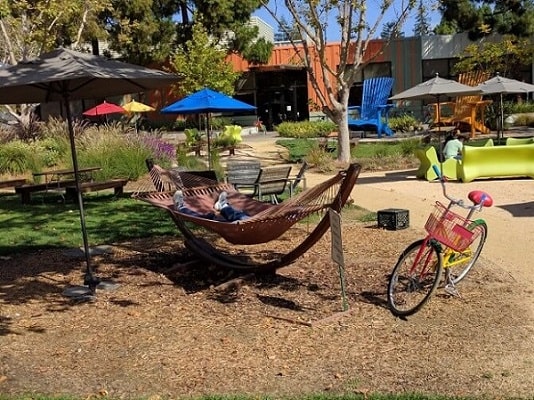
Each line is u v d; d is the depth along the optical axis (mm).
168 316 5941
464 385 4180
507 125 30469
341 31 18734
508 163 14367
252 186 11562
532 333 5074
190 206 7883
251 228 6348
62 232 10039
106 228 10172
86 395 4281
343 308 5785
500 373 4355
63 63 6086
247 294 6527
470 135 25703
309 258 7812
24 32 22406
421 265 5922
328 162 18375
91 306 6352
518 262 7188
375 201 12125
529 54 32688
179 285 7031
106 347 5207
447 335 5094
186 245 7594
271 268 6961
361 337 5152
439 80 16062
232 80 32344
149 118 38094
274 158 21672
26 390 4398
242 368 4633
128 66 6535
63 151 18125
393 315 5629
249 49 35750
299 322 5590
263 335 5312
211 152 19000
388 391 4121
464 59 34594
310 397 4047
